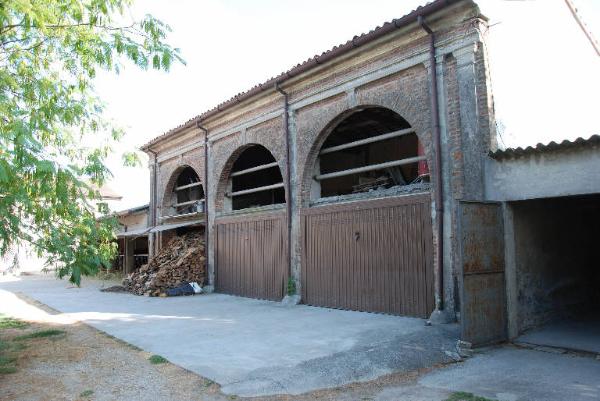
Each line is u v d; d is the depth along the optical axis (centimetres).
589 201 1008
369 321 924
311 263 1193
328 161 1683
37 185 525
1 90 579
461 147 865
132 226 2300
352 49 1041
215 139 1575
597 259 1034
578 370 614
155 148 1933
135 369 655
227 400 541
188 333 875
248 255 1424
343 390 571
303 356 682
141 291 1560
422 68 945
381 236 1022
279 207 1316
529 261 836
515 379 585
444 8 866
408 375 623
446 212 888
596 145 686
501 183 801
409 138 1580
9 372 650
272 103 1320
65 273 548
